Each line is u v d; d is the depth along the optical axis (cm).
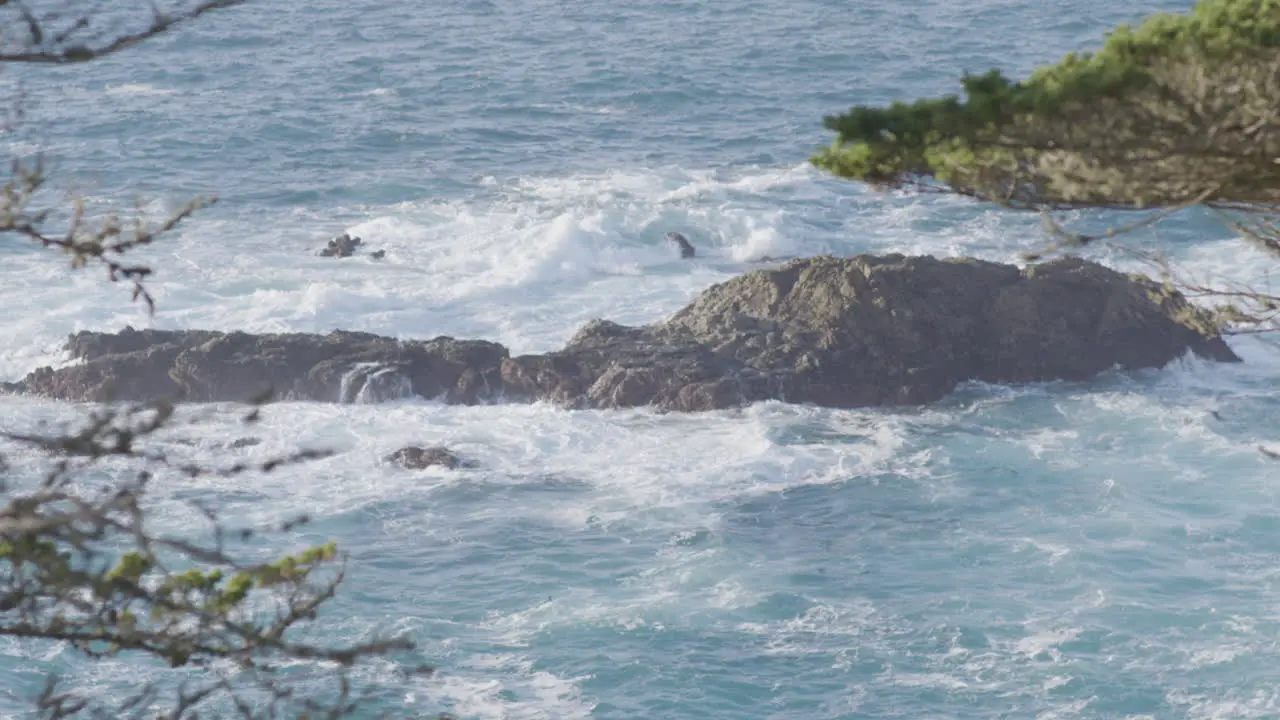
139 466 11200
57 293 16062
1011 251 17962
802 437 12631
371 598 9831
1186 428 12706
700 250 18512
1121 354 14225
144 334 14425
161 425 2681
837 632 9488
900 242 18550
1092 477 11744
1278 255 3709
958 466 12025
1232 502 11244
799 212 19662
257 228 19075
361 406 13412
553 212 19875
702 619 9650
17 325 15250
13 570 2589
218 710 8119
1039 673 8950
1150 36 3503
